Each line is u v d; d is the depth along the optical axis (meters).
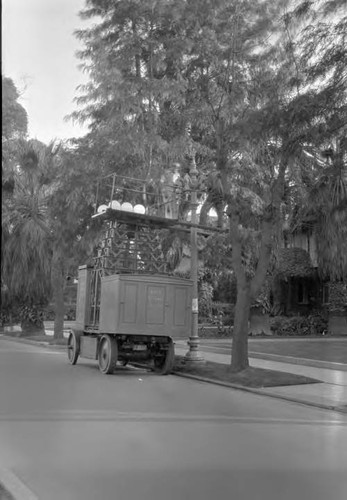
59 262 28.77
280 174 15.01
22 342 31.38
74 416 9.36
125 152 19.88
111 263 17.73
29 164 30.25
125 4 17.05
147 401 11.22
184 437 8.05
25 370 16.33
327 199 15.12
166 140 19.55
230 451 7.29
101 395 11.79
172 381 15.03
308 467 6.62
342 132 11.52
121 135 19.19
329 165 12.95
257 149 14.55
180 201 22.45
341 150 11.66
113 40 18.36
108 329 16.09
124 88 18.08
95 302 17.89
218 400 11.88
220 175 16.75
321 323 31.34
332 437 8.34
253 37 15.41
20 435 7.94
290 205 17.81
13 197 30.39
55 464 6.55
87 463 6.60
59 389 12.48
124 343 16.27
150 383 14.34
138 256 18.22
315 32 11.34
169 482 5.94
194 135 18.38
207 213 26.62
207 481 6.00
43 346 27.94
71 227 23.17
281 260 29.28
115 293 15.91
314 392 12.96
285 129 11.77
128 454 7.03
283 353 20.17
